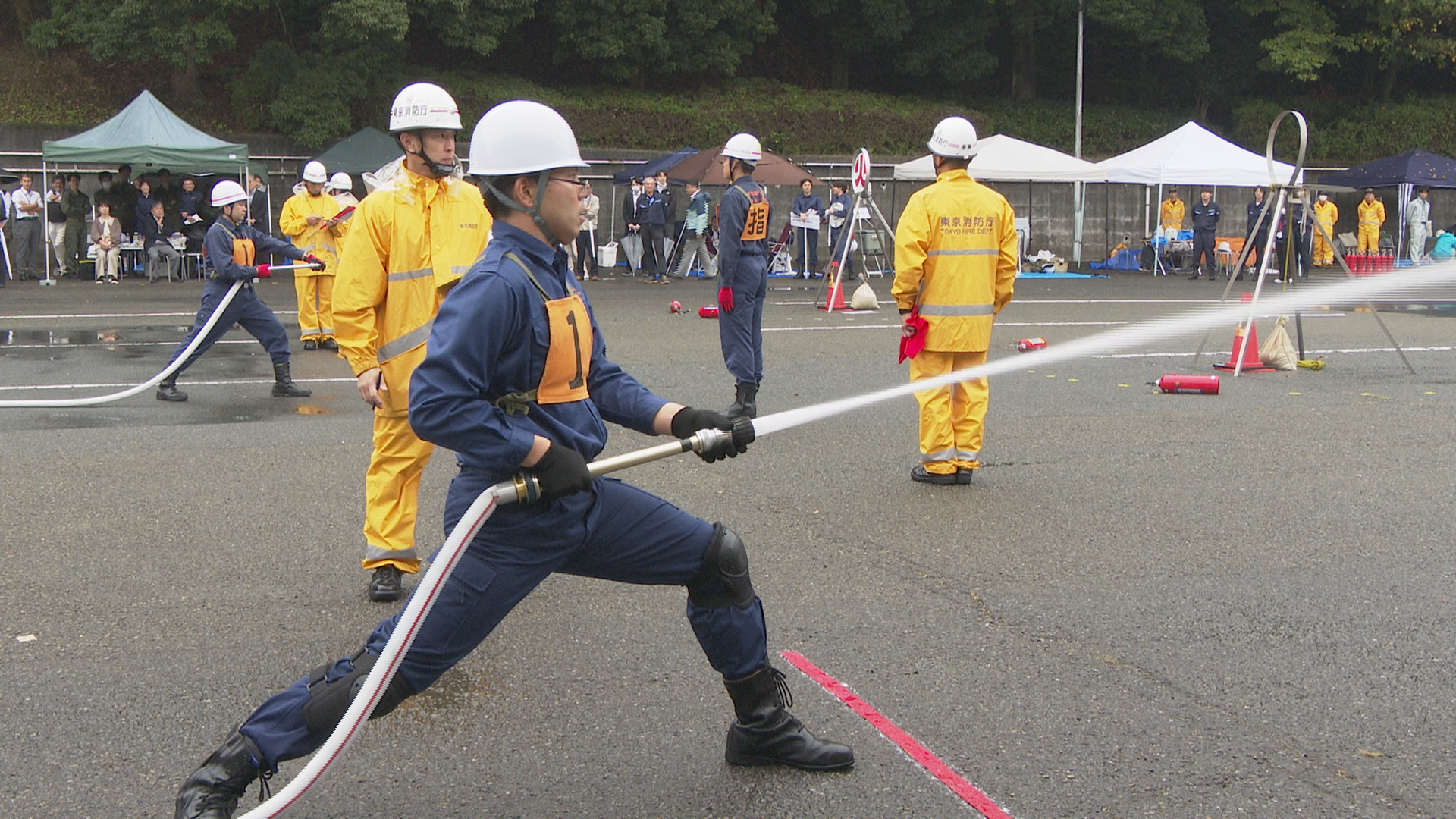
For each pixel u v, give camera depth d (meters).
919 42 35.62
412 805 3.54
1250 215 25.81
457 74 30.36
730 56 32.59
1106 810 3.52
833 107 33.06
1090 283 24.95
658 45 31.22
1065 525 6.54
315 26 28.38
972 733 4.02
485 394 3.27
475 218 5.29
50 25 25.41
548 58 33.69
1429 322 17.17
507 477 3.26
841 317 17.16
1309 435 8.90
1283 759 3.86
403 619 3.08
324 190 14.20
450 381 3.11
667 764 3.80
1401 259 27.45
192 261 23.08
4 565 5.70
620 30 31.03
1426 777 3.74
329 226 12.99
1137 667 4.60
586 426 3.40
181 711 4.17
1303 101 38.53
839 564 5.83
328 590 5.42
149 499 6.87
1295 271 12.88
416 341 5.14
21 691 4.32
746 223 9.33
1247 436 8.87
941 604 5.29
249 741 3.19
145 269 22.67
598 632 4.91
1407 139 36.81
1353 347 14.21
